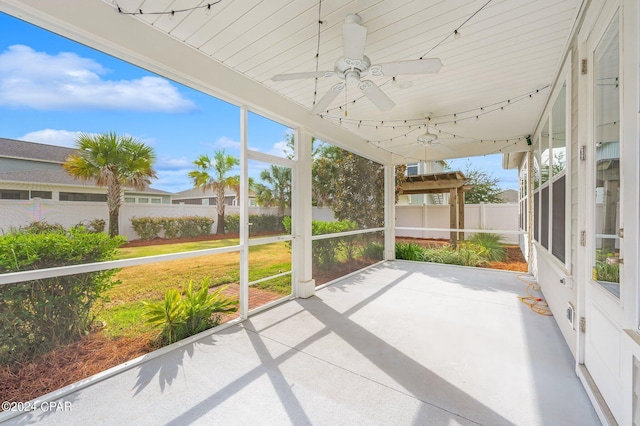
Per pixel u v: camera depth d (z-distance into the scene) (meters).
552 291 3.50
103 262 2.31
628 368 1.47
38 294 2.08
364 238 6.14
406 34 2.45
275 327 3.15
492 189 12.61
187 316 2.91
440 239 9.58
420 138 4.52
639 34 1.34
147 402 1.94
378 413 1.83
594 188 2.02
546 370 2.31
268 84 3.43
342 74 2.27
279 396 2.00
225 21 2.34
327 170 4.95
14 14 1.86
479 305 3.86
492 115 4.39
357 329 3.10
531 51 2.70
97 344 2.38
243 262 3.35
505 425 1.73
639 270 1.37
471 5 2.10
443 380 2.18
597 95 1.97
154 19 2.32
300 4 2.12
